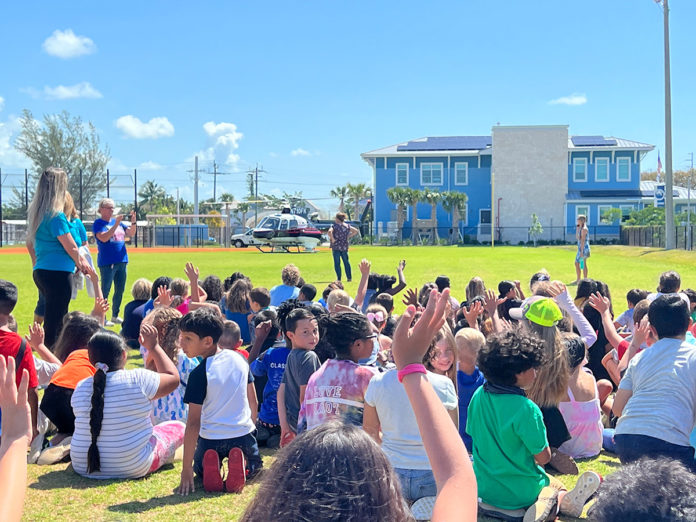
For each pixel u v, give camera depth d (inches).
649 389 158.6
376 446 44.3
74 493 165.8
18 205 2381.9
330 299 285.6
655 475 59.2
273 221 1563.7
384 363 235.6
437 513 48.3
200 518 151.2
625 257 1227.9
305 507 40.5
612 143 2411.4
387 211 2459.4
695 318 277.6
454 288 612.1
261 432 214.7
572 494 150.9
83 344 214.2
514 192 2335.1
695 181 3895.2
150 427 182.4
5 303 184.7
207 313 177.8
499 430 150.0
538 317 172.9
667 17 1246.9
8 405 65.6
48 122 2534.5
